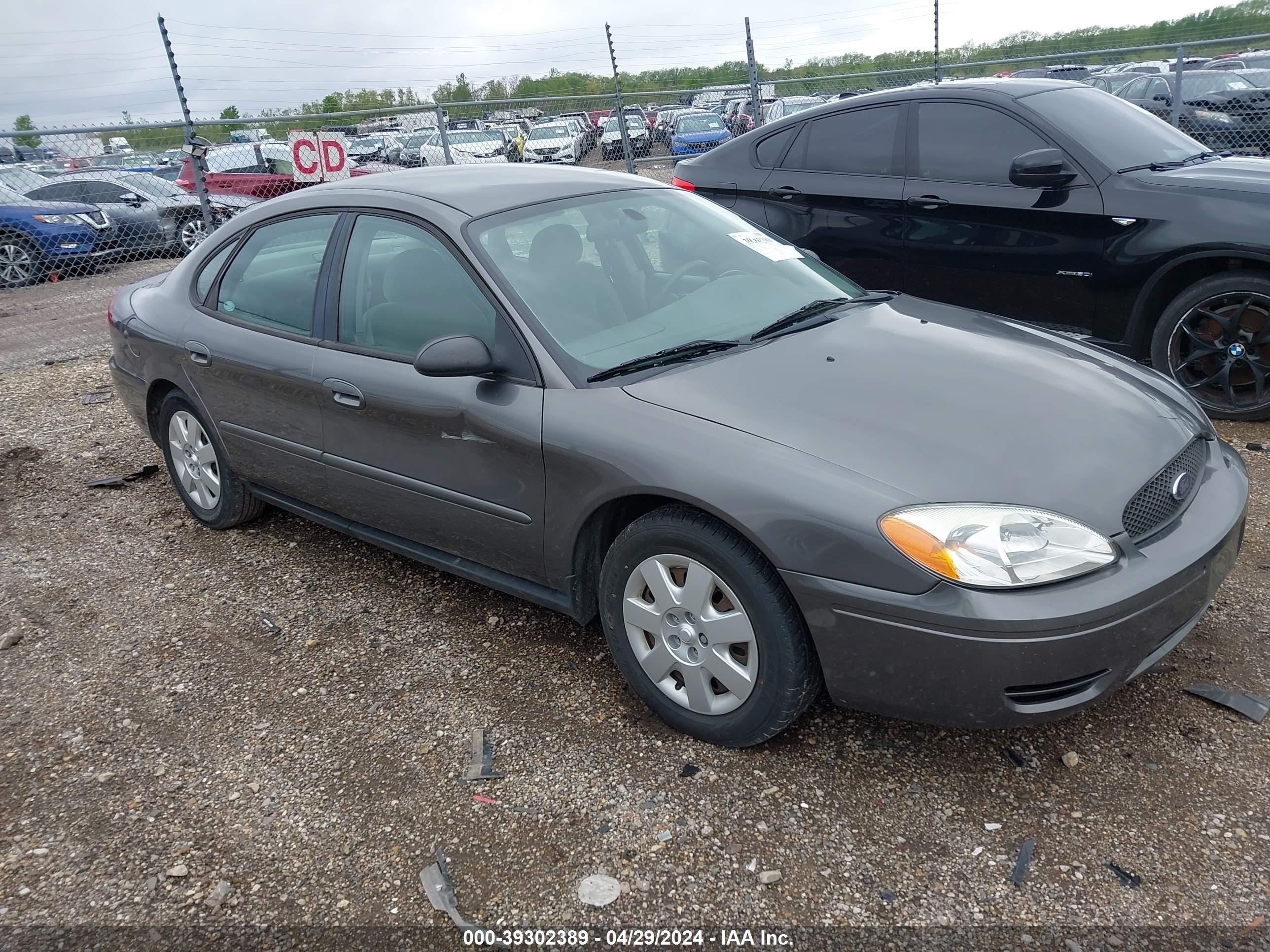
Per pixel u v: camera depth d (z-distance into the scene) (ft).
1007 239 17.31
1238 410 16.07
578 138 46.47
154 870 7.97
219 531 14.74
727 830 7.95
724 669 8.55
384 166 45.14
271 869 7.91
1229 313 15.65
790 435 8.25
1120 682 7.77
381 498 11.28
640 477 8.50
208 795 8.84
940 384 9.02
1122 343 16.78
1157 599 7.59
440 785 8.75
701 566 8.43
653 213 11.95
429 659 10.87
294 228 12.41
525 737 9.34
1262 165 16.53
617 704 9.75
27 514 15.79
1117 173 16.39
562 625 11.37
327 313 11.58
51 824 8.59
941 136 18.12
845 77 43.11
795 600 8.00
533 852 7.88
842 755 8.75
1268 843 7.39
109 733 9.87
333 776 8.99
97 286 38.45
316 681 10.59
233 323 12.85
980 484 7.68
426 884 7.62
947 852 7.57
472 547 10.55
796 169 19.90
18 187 39.14
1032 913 6.96
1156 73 41.55
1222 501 8.64
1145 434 8.57
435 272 10.56
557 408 9.20
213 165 41.29
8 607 12.76
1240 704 8.93
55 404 21.91
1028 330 11.04
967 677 7.42
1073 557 7.39
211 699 10.38
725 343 9.87
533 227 10.84
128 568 13.71
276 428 12.30
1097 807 7.92
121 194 40.50
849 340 10.06
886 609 7.51
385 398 10.59
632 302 10.45
